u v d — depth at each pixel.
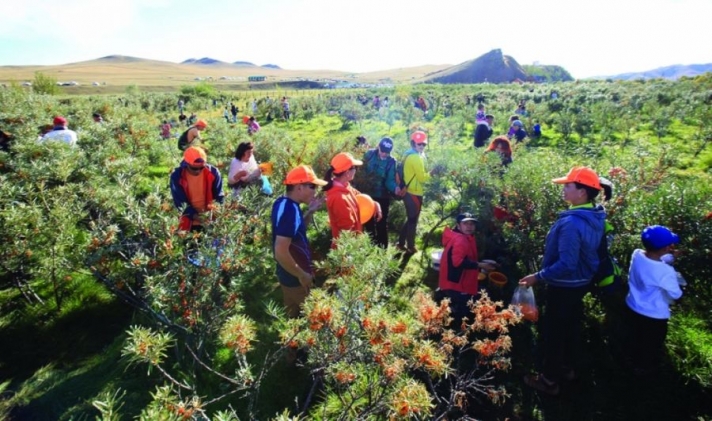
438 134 15.20
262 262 3.59
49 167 5.08
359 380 2.56
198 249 3.20
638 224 4.21
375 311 2.09
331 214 4.07
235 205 3.51
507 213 4.95
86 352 3.62
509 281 4.70
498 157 5.82
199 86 53.25
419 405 1.85
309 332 2.26
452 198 6.24
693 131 14.32
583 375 3.54
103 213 4.22
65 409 2.99
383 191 5.55
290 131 21.16
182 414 1.71
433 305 2.27
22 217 3.84
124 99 31.72
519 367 3.65
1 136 7.16
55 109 13.27
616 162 5.59
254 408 3.08
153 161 10.47
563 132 15.89
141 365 3.37
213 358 3.54
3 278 4.52
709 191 4.25
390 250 2.51
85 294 4.28
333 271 2.45
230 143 10.23
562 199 4.44
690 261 3.86
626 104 20.77
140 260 3.05
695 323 3.85
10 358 3.50
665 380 3.42
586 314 4.23
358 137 9.56
